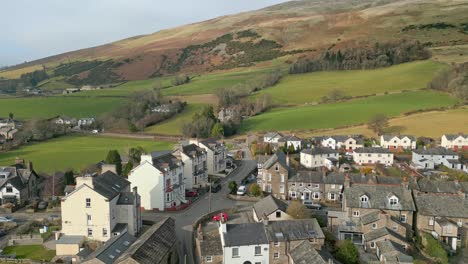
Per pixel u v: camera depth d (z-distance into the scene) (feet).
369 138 578.25
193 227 281.54
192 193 366.02
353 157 485.56
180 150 382.42
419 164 466.70
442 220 270.05
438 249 243.81
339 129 629.51
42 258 245.86
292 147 526.16
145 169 323.16
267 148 513.04
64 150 586.45
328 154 471.62
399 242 249.75
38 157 538.88
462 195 287.89
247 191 372.58
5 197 356.38
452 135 527.40
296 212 267.80
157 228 237.66
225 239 227.40
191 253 247.09
